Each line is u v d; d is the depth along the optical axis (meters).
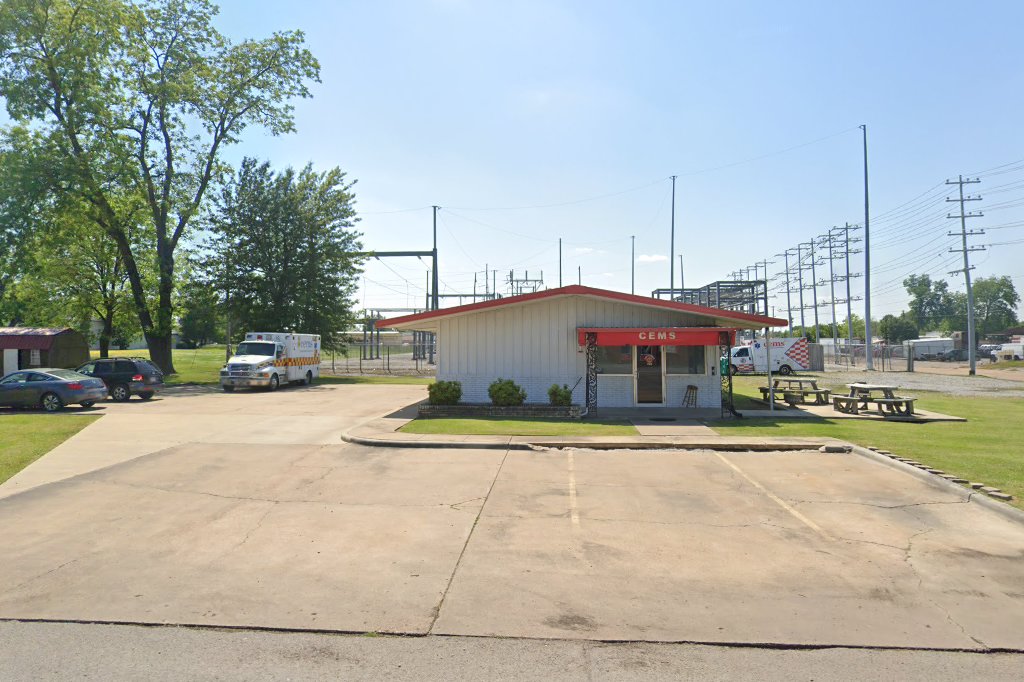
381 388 30.77
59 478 10.47
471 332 19.67
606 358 19.56
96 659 4.40
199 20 34.88
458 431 14.82
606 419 17.03
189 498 9.20
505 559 6.56
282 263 38.97
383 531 7.56
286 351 30.98
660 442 13.06
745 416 17.41
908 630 4.87
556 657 4.45
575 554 6.71
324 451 12.85
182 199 36.12
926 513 8.20
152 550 6.88
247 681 4.10
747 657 4.45
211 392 28.20
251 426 16.45
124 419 17.89
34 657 4.43
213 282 38.03
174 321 39.00
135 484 10.06
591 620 5.08
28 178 29.62
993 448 12.25
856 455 12.21
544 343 19.45
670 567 6.31
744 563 6.42
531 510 8.47
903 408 19.45
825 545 6.96
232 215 38.38
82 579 6.00
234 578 6.03
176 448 13.20
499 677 4.16
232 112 37.22
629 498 9.07
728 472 10.77
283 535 7.42
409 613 5.22
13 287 38.50
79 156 31.28
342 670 4.25
